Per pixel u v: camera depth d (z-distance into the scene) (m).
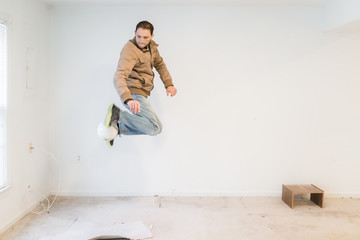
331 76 3.67
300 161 3.72
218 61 3.66
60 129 3.70
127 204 3.46
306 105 3.68
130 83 2.71
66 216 3.10
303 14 3.63
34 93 3.30
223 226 2.88
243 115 3.70
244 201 3.58
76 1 3.47
